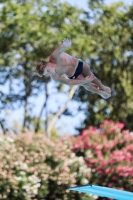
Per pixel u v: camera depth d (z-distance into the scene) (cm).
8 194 2441
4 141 2539
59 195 2619
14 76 4609
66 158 2656
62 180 2588
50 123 4728
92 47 4438
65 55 1312
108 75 4850
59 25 4262
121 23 4775
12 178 2434
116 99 4872
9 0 4169
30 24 4138
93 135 2930
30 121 4959
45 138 2692
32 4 4228
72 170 2703
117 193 1667
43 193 2544
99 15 4697
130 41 4841
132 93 4797
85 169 2725
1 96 4681
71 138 2948
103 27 4628
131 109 4872
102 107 4947
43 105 4812
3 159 2461
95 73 4872
